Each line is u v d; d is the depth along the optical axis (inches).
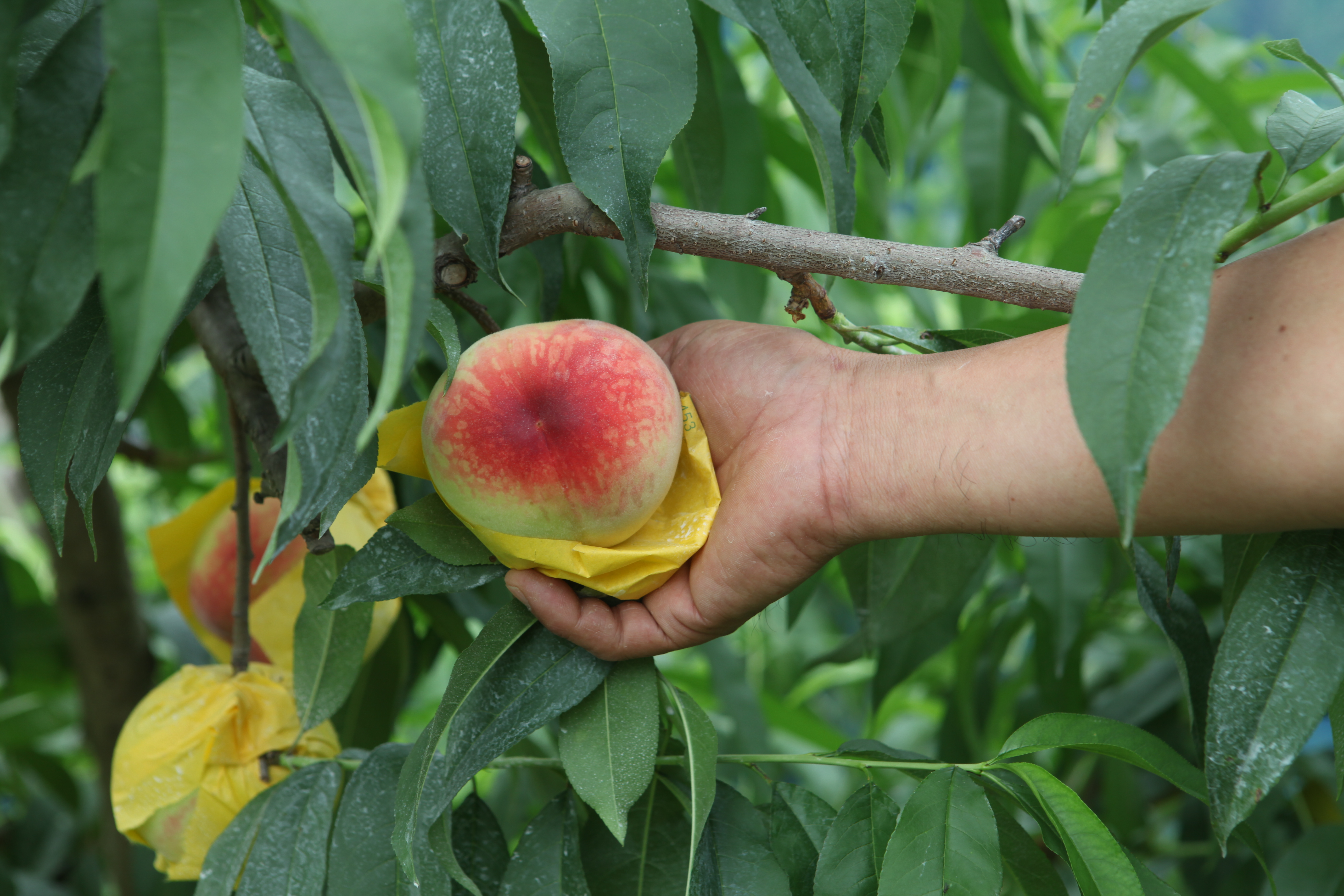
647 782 20.9
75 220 14.1
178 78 11.5
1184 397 18.2
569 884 22.2
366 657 32.0
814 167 46.8
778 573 22.5
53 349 18.4
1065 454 19.7
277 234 16.9
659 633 22.5
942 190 82.5
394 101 11.7
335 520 27.9
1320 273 17.8
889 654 41.6
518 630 22.5
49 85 14.4
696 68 20.7
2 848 55.6
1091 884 20.1
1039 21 59.9
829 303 23.8
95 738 44.9
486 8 20.1
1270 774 19.2
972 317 45.1
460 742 21.0
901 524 21.8
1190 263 15.0
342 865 22.7
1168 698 46.9
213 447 61.1
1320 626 19.8
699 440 23.9
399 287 12.4
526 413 20.8
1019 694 53.0
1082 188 50.5
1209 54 64.5
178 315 16.2
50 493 18.4
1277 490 17.7
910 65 46.7
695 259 55.5
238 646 28.1
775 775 63.8
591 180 20.2
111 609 42.5
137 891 47.7
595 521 21.3
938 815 20.6
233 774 26.8
